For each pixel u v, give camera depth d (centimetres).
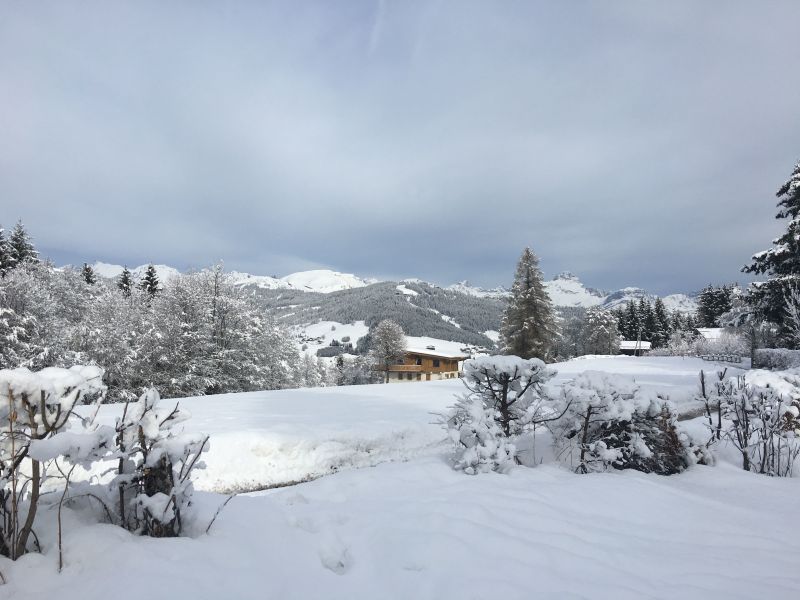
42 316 2256
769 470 633
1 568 204
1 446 228
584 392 605
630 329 8281
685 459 633
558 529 363
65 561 218
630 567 302
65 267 3538
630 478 533
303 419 844
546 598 248
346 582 259
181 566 227
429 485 480
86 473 476
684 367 2911
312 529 339
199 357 2402
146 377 2297
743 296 2998
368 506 398
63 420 245
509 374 616
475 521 366
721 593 268
